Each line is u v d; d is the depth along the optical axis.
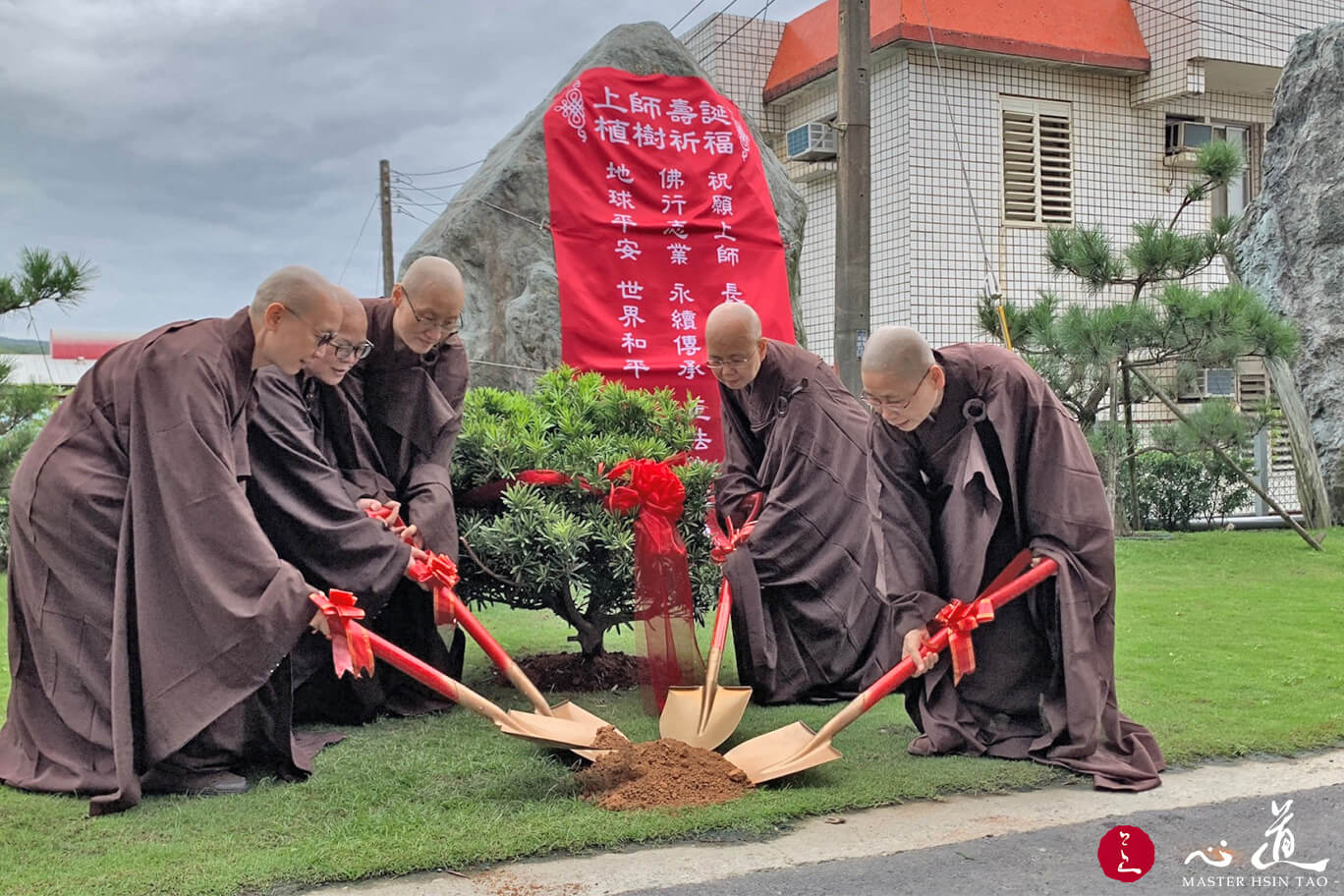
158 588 3.96
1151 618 7.16
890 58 13.98
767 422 5.66
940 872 3.19
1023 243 14.38
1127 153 15.10
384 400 5.16
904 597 4.40
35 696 4.21
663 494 5.12
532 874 3.20
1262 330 10.02
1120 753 4.16
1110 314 10.12
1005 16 14.11
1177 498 12.81
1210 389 14.18
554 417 5.89
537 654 6.27
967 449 4.37
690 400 6.28
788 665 5.42
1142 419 14.35
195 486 3.93
